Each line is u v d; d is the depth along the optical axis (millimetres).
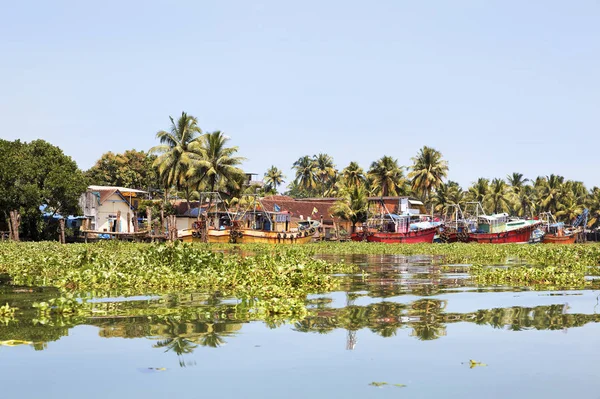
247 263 21312
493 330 10594
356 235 77562
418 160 104875
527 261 33125
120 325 10773
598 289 17625
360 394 6824
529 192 134500
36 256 26703
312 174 128250
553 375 7656
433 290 17266
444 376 7582
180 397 6676
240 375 7535
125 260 22031
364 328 10711
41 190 52781
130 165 92125
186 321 11258
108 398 6594
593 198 130125
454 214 96375
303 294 16125
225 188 78188
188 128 74375
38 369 7766
